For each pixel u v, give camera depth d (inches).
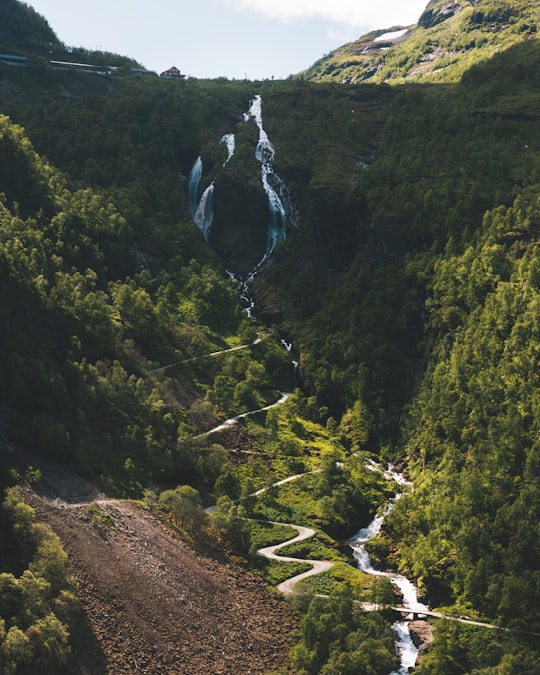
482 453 6013.8
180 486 6107.3
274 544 5866.1
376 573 5787.4
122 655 4352.9
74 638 4284.0
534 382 6131.9
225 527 5782.5
